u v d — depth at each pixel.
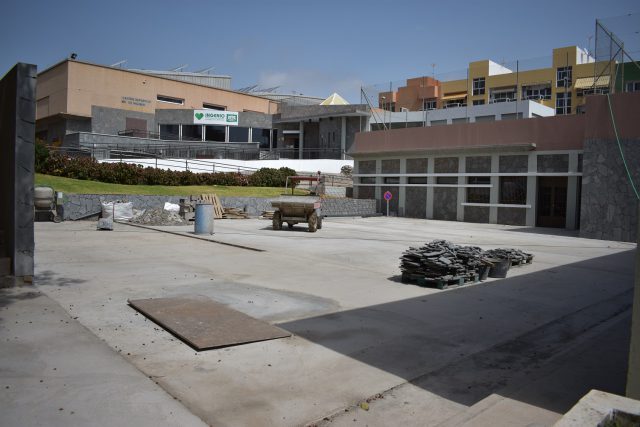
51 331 5.64
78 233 15.89
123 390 4.20
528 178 27.09
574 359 5.52
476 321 7.14
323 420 3.93
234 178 30.84
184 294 7.89
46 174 24.03
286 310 7.21
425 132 31.84
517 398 4.36
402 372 5.04
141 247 13.20
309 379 4.71
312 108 48.66
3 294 7.36
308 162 41.69
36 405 3.83
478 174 29.03
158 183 27.11
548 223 26.73
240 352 5.33
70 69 49.69
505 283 10.19
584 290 9.80
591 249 16.92
